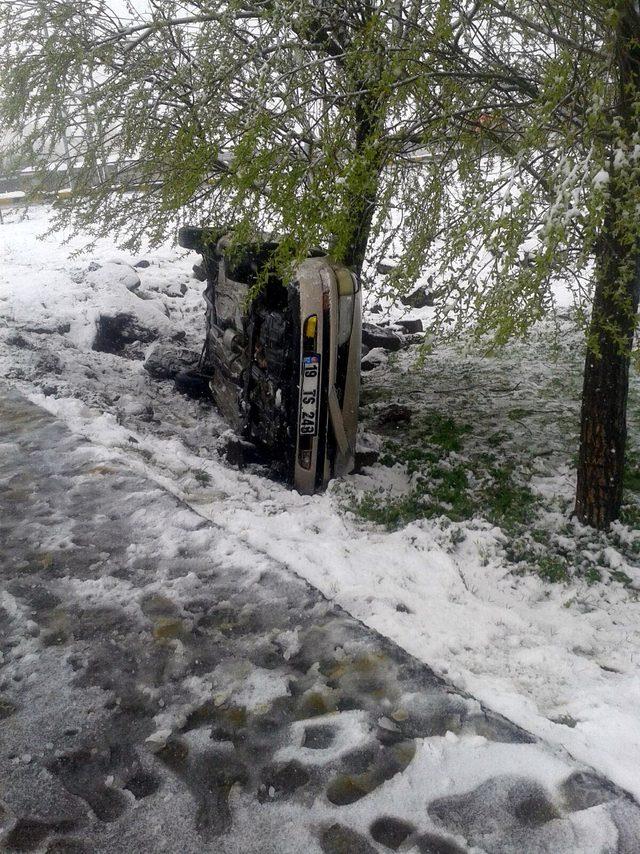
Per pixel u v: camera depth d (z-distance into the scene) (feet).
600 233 15.85
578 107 15.42
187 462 22.26
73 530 15.85
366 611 13.99
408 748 10.15
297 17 17.80
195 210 28.19
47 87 22.80
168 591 13.75
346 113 17.33
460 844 8.75
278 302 23.17
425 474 25.25
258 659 12.00
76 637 12.51
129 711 10.93
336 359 22.27
